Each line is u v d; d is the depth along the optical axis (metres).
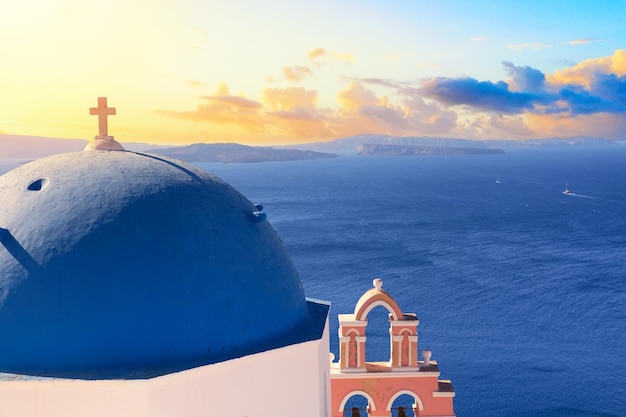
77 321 7.22
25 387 6.86
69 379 6.84
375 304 13.19
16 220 7.73
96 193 7.97
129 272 7.47
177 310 7.51
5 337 7.16
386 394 13.18
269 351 7.91
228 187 9.49
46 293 7.27
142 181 8.30
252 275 8.37
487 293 71.19
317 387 8.61
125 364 7.23
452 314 63.09
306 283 77.62
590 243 105.56
